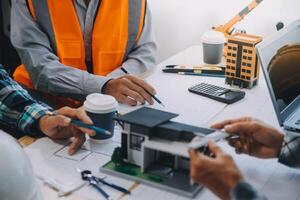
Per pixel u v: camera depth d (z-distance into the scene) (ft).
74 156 3.74
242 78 5.27
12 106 4.32
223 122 3.67
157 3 7.51
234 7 7.00
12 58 8.18
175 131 3.28
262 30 6.83
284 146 3.61
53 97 5.77
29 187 3.01
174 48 7.71
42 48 5.83
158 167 3.47
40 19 5.87
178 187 3.24
